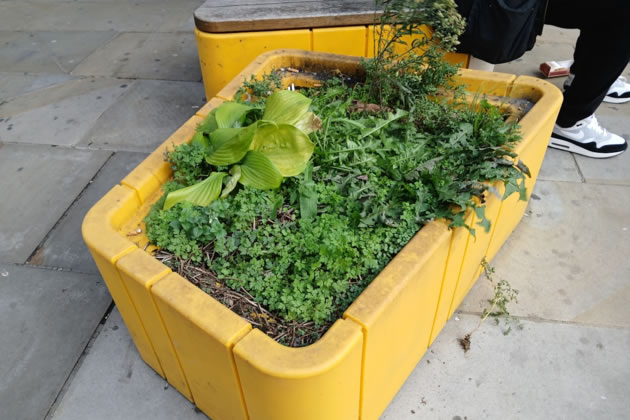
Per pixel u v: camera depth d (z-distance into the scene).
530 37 2.62
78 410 1.84
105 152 3.12
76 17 4.86
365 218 1.62
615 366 1.94
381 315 1.31
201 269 1.61
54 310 2.19
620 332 2.06
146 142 3.19
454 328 2.09
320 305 1.42
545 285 2.25
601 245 2.43
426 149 1.99
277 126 1.74
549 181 2.80
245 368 1.25
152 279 1.41
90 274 2.35
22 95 3.70
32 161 3.06
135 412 1.83
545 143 2.21
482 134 1.88
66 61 4.11
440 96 2.26
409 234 1.59
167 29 4.55
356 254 1.53
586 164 2.92
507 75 2.26
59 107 3.55
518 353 1.99
